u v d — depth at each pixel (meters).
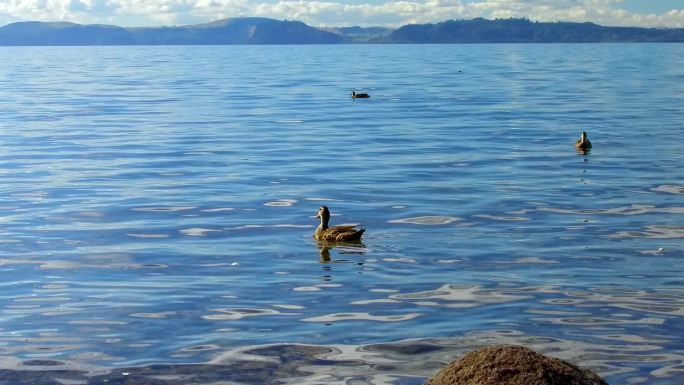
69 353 13.98
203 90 73.31
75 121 48.41
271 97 64.94
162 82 86.31
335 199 26.02
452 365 9.78
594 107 54.44
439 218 23.36
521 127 44.09
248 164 32.56
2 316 15.74
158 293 17.00
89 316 15.70
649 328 14.81
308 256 19.70
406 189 27.47
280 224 22.95
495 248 20.16
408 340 14.33
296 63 141.88
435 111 52.91
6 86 81.31
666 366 13.23
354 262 19.11
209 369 13.27
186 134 41.97
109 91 72.94
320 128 44.16
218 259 19.50
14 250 20.41
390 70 112.06
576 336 14.47
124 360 13.66
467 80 86.44
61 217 23.91
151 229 22.45
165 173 30.84
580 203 25.14
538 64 130.00
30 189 27.98
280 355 13.78
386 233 21.78
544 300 16.33
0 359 13.75
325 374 13.05
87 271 18.59
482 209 24.41
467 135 40.94
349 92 70.00
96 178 29.94
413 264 18.89
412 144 37.81
